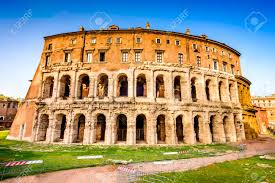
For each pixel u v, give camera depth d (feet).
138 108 134.62
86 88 172.35
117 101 135.64
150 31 152.05
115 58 146.82
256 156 89.81
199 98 152.87
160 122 155.63
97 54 149.28
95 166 67.82
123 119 158.10
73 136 135.95
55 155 87.61
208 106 150.92
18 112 167.94
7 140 148.15
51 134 137.90
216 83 163.32
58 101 142.61
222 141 150.00
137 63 145.07
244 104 180.04
